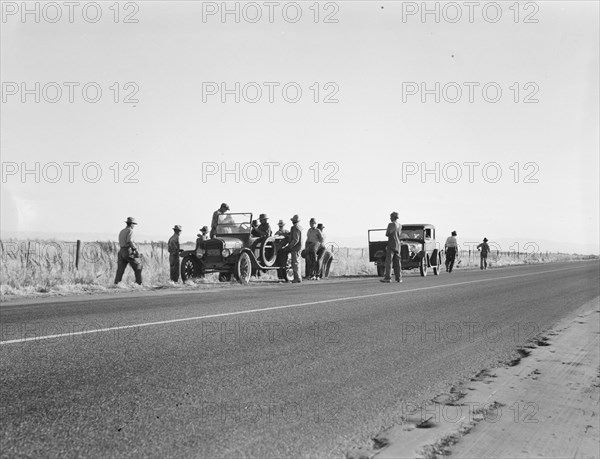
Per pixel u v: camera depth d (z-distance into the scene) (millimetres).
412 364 5719
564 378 5254
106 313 9242
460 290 15312
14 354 5703
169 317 8688
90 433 3467
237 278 18828
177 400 4211
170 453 3174
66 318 8531
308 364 5555
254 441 3396
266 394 4441
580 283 19125
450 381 5070
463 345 6883
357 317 9094
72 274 18453
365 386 4777
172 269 18734
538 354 6387
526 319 9375
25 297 12883
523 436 3646
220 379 4867
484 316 9672
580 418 4043
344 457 3197
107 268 21828
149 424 3656
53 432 3471
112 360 5500
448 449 3393
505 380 5145
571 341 7270
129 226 16844
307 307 10398
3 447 3211
